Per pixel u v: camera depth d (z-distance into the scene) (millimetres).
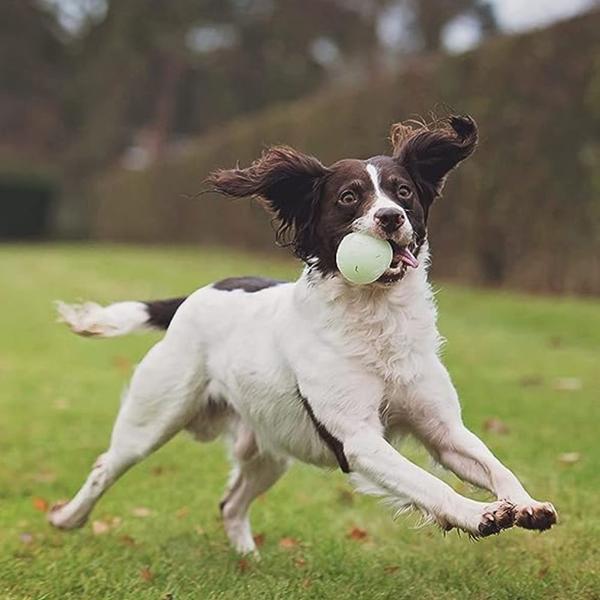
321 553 4910
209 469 6559
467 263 15969
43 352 11695
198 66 49156
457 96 15438
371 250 3879
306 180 4277
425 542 5094
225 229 27984
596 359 9938
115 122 48594
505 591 4273
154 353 4887
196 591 4320
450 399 4121
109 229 38406
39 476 6453
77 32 50656
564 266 14133
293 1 47750
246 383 4488
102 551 4984
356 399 4035
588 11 13367
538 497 5578
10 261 26297
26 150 51031
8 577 4574
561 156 13797
